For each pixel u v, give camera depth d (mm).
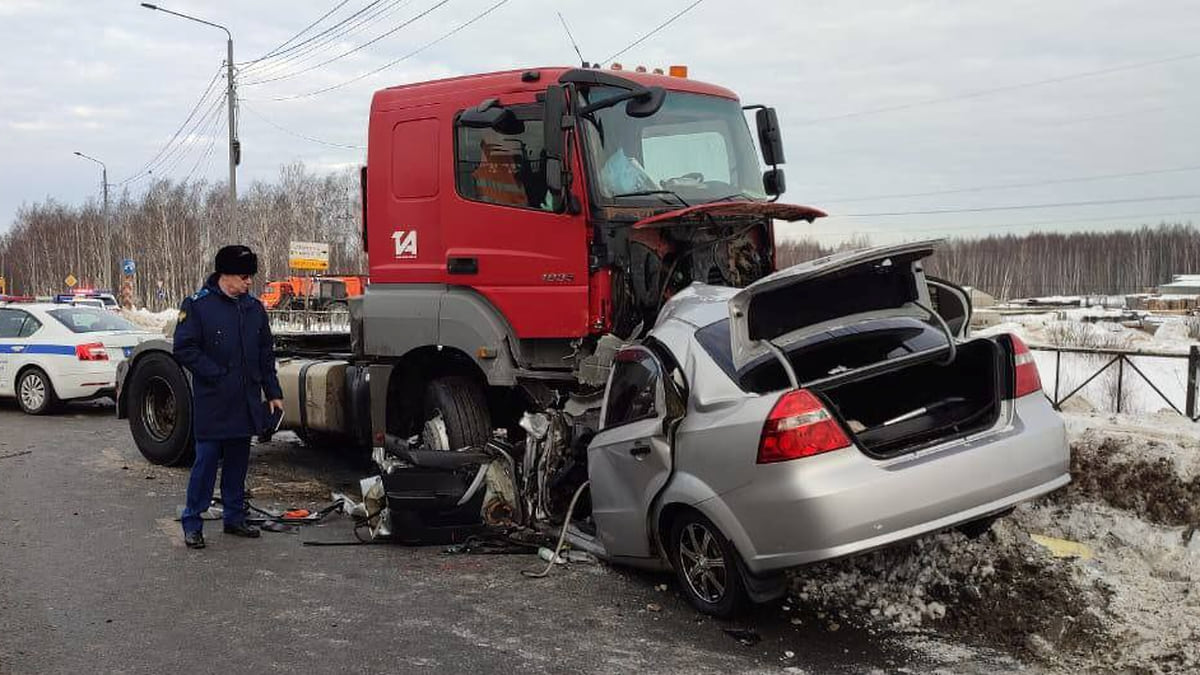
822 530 4027
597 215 6176
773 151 7309
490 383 6605
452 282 6855
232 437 6230
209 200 82625
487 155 6691
